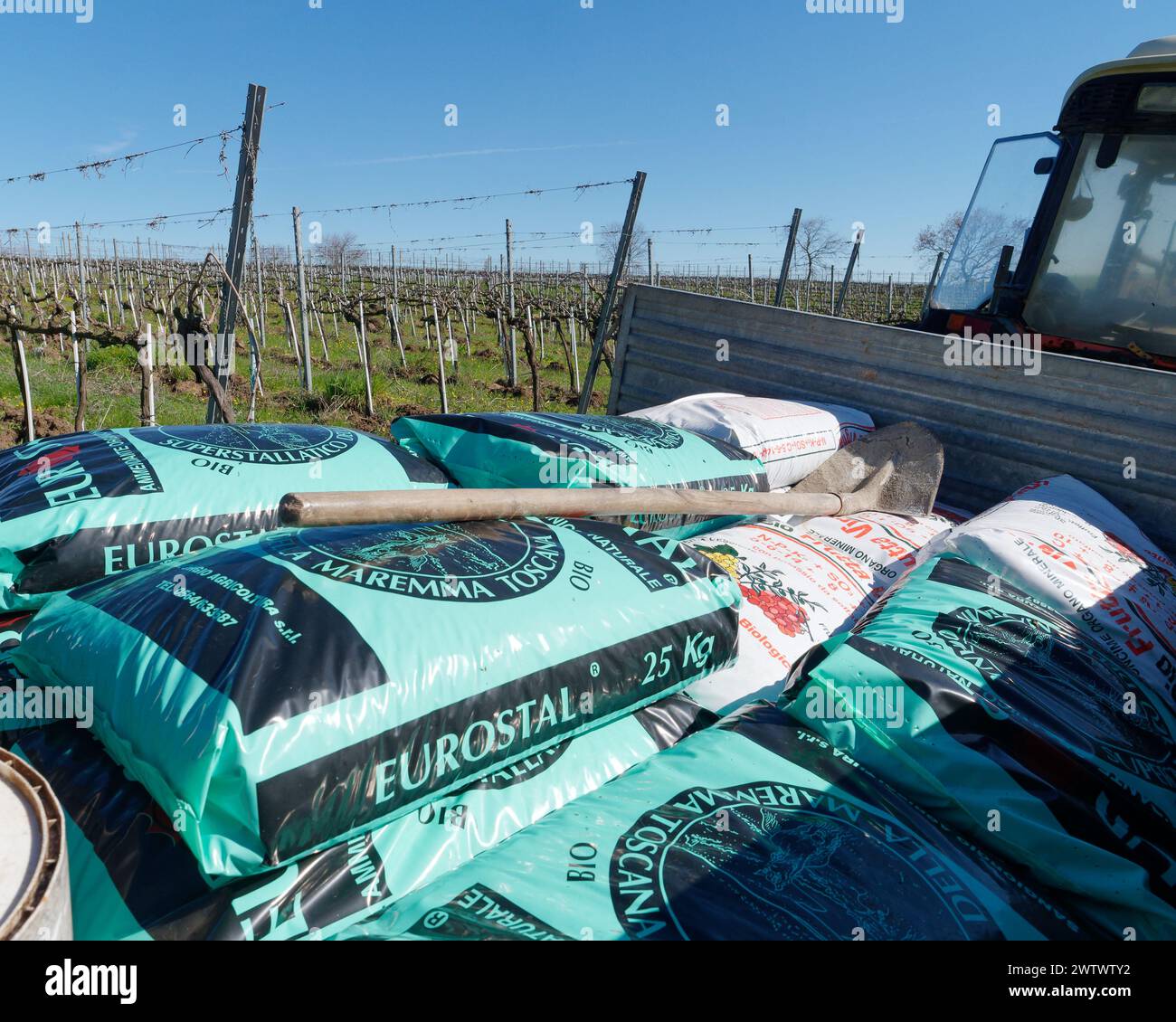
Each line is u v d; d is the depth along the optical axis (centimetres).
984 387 361
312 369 1516
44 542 202
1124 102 379
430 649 151
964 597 221
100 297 2475
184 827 124
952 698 178
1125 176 391
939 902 146
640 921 130
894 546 304
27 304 2186
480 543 187
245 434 262
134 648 144
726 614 210
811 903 139
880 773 179
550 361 1906
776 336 423
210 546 205
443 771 151
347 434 279
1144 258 391
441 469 292
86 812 142
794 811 162
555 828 155
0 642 191
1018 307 429
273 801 126
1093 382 331
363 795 138
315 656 141
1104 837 166
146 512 215
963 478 374
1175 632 249
